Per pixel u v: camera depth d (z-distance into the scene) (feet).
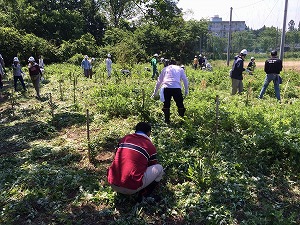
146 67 79.66
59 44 132.57
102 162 20.20
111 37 142.10
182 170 18.17
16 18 127.95
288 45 247.70
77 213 14.88
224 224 13.56
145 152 14.97
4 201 16.02
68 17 138.82
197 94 36.32
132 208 14.93
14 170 19.36
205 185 16.28
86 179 17.81
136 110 29.86
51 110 33.71
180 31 141.49
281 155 18.94
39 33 132.46
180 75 25.90
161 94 25.89
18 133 27.32
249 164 18.62
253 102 34.35
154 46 137.28
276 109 29.19
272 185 16.63
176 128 25.07
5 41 103.55
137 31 142.61
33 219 14.64
